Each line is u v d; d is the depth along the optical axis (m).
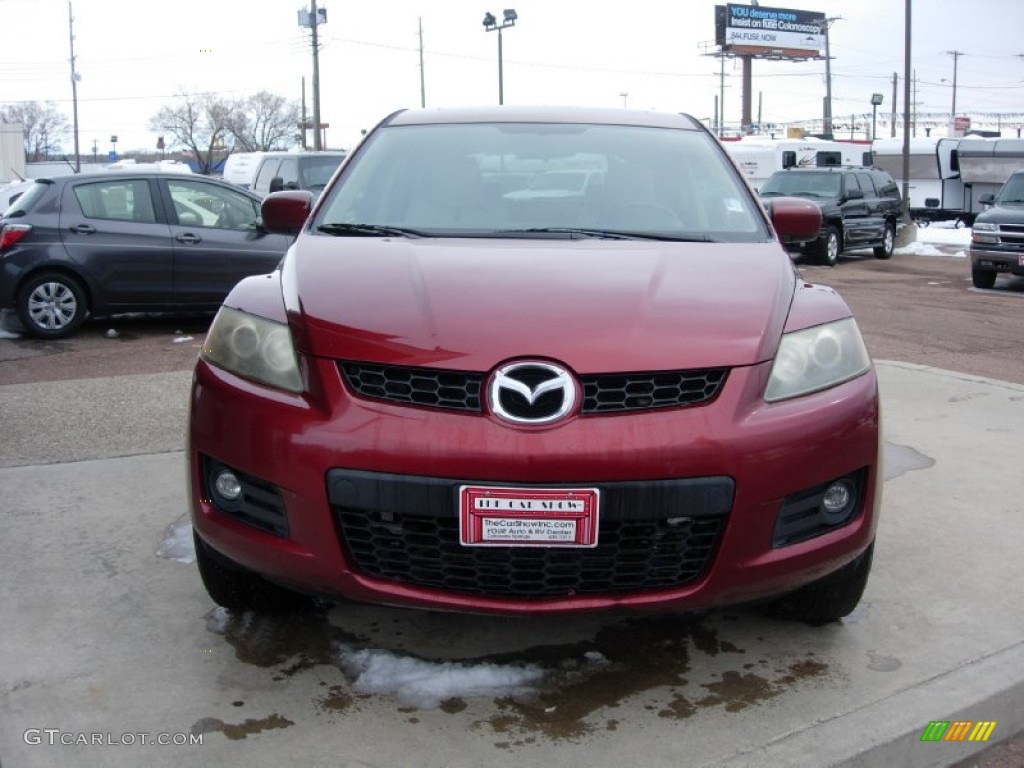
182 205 9.47
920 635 3.28
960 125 73.06
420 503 2.57
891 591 3.61
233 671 2.98
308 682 2.93
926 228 31.53
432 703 2.84
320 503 2.64
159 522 4.09
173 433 5.39
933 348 9.29
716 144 4.36
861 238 19.89
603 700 2.87
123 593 3.46
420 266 3.10
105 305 9.22
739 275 3.13
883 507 4.46
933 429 5.74
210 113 74.94
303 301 2.92
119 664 3.01
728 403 2.67
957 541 4.07
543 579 2.64
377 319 2.78
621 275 3.04
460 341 2.67
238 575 3.13
